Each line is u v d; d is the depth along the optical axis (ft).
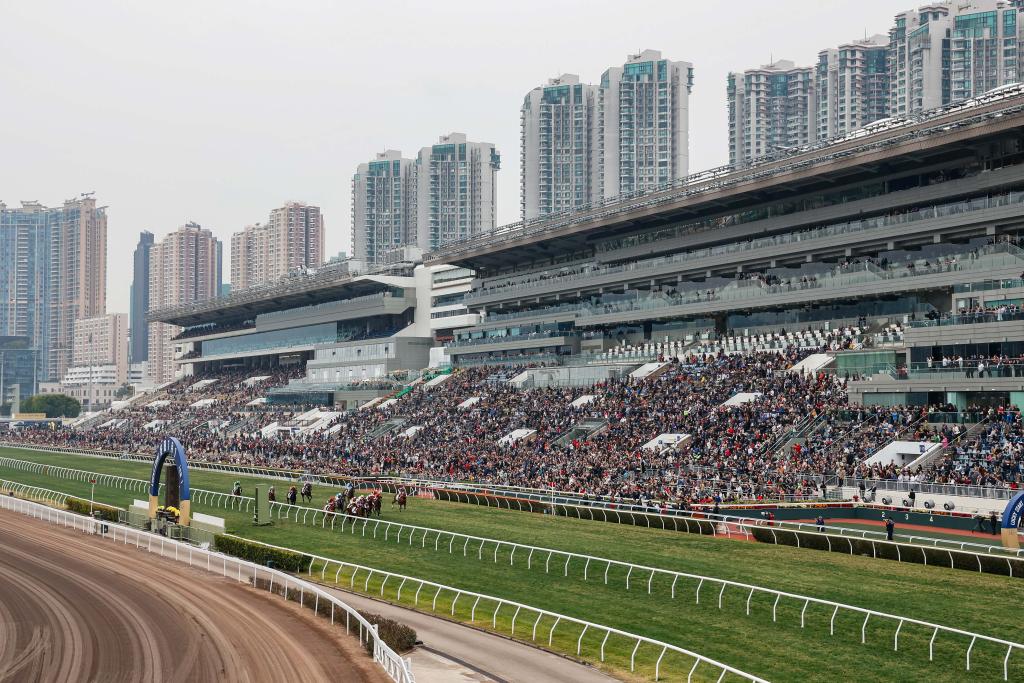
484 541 178.40
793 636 114.01
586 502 223.30
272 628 117.60
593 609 129.59
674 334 351.25
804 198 303.68
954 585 134.41
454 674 101.96
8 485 293.23
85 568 157.17
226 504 246.06
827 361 267.39
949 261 251.80
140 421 552.00
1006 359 217.56
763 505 197.88
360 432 383.45
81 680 96.73
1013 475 186.50
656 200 334.85
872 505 199.72
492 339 432.66
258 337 617.21
